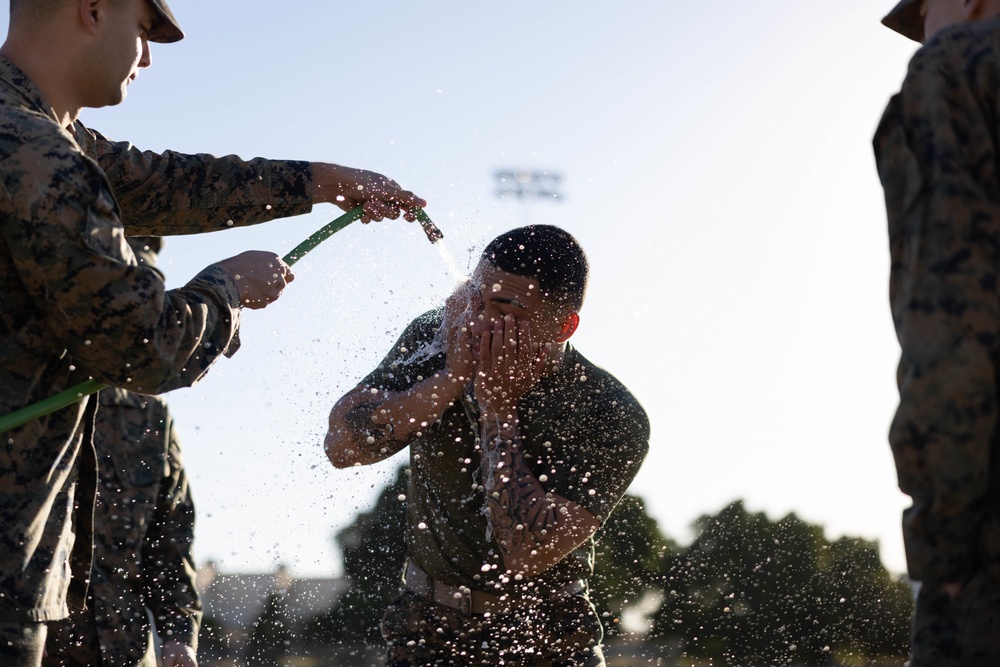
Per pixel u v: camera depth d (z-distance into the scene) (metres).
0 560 2.37
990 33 2.05
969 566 1.94
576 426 3.26
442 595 3.26
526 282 3.15
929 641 1.99
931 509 1.92
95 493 2.69
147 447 3.71
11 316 2.39
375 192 3.33
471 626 3.23
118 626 3.54
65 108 2.64
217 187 3.19
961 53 2.03
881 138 2.08
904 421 1.93
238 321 2.71
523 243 3.20
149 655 3.61
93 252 2.36
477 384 3.17
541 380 3.24
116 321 2.38
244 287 2.76
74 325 2.38
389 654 3.31
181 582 3.78
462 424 3.23
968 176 1.97
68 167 2.36
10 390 2.41
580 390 3.28
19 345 2.40
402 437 3.21
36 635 2.44
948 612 1.98
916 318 1.94
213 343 2.63
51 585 2.48
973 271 1.92
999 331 1.91
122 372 2.45
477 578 3.22
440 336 3.33
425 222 3.37
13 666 2.39
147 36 2.77
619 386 3.35
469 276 3.31
